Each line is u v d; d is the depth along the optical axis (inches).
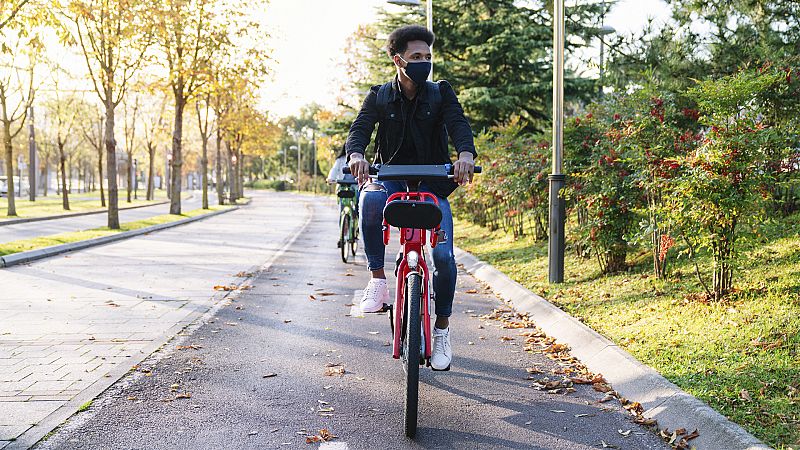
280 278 423.2
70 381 199.2
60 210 1357.0
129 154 1850.4
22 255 502.0
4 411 173.0
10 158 1109.7
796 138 269.1
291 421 167.9
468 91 928.9
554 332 262.2
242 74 1113.4
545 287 351.6
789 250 305.1
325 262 510.9
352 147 167.8
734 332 216.5
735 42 398.0
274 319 294.2
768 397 165.2
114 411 174.1
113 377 203.2
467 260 516.1
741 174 247.9
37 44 518.9
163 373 209.0
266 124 1859.0
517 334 267.0
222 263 499.5
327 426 164.7
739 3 391.2
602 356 216.4
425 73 166.1
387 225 167.5
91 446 151.2
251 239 727.7
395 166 156.6
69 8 545.6
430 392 192.4
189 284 393.1
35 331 266.1
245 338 257.4
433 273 176.2
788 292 250.5
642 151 305.0
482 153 664.4
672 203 265.4
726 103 256.4
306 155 4180.6
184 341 251.1
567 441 155.9
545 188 488.4
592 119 405.1
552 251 359.3
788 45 373.4
